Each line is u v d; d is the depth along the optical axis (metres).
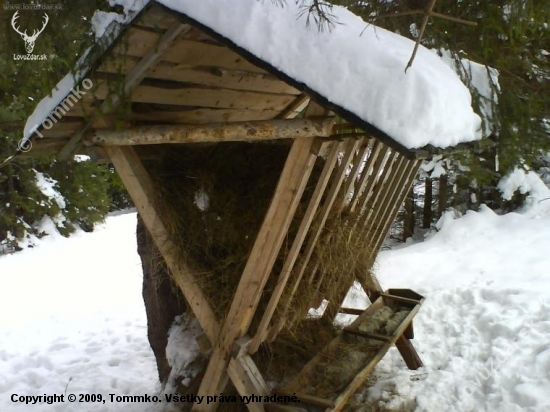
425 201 9.67
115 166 2.62
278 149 2.86
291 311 2.66
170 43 2.11
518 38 3.51
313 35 1.89
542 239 6.76
